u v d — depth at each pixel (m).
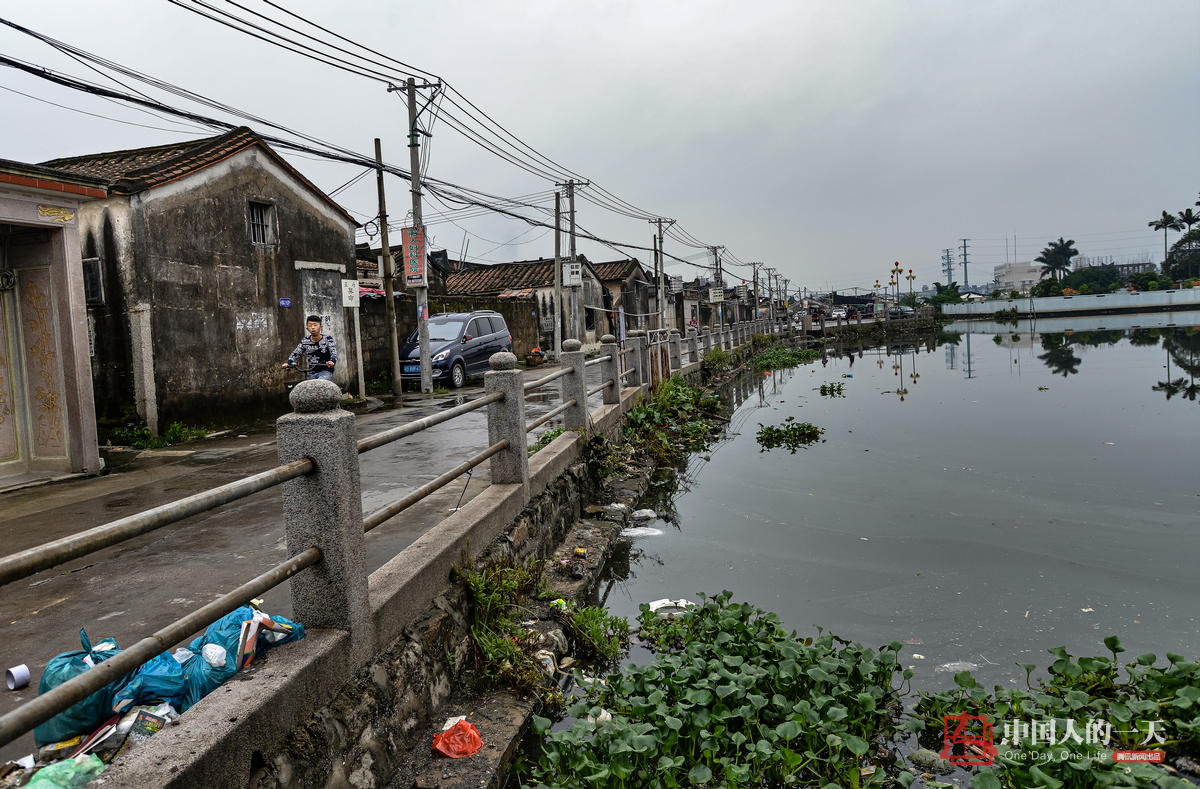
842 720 3.60
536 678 4.07
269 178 12.60
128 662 1.93
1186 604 5.25
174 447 9.86
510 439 5.54
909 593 5.62
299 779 2.53
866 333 50.81
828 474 9.55
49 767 1.91
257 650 2.74
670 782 3.22
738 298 61.09
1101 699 3.78
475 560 4.54
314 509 2.92
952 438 11.40
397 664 3.34
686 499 8.68
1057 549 6.43
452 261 37.38
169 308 10.62
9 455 7.71
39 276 7.62
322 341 8.88
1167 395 14.68
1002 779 3.22
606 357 9.73
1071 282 89.62
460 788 3.12
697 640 4.69
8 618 3.71
